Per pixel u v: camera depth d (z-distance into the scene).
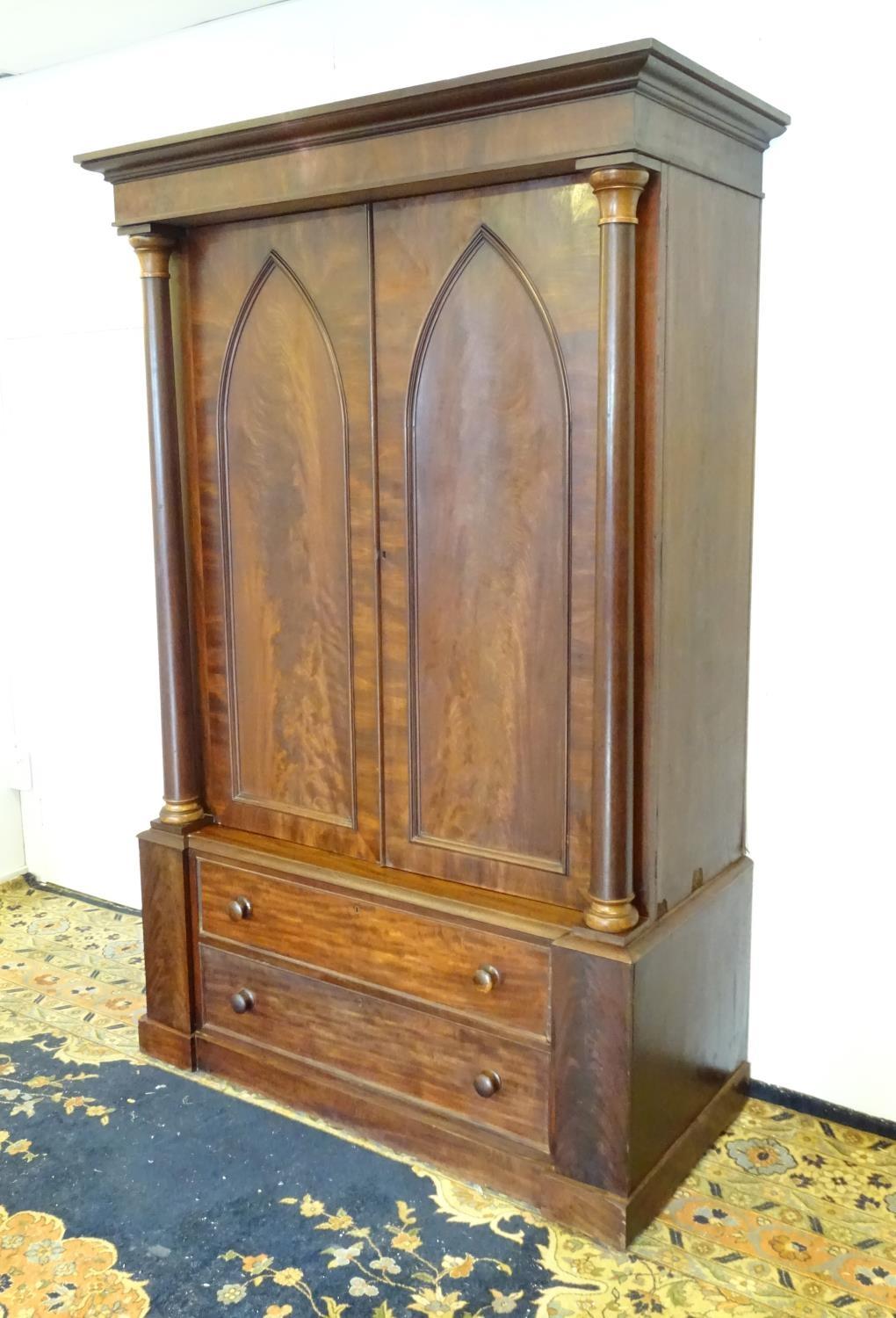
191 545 2.46
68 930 3.36
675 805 2.07
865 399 2.13
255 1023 2.49
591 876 1.97
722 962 2.28
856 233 2.09
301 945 2.36
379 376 2.11
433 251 2.00
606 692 1.88
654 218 1.81
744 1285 1.91
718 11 2.15
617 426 1.82
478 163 1.84
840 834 2.30
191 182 2.19
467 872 2.18
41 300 3.20
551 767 2.04
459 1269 1.94
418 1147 2.24
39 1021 2.81
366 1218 2.07
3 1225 2.07
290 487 2.28
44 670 3.49
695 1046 2.20
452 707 2.14
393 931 2.21
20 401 3.32
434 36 2.48
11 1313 1.85
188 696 2.50
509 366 1.96
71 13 2.70
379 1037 2.28
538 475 1.96
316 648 2.30
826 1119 2.39
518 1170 2.10
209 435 2.38
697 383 1.99
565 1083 2.01
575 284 1.86
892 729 2.21
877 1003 2.31
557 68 1.69
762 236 2.17
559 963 1.98
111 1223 2.07
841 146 2.08
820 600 2.24
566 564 1.95
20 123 3.14
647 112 1.73
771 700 2.32
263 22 2.71
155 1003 2.63
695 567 2.05
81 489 3.25
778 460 2.23
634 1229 2.01
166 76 2.89
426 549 2.12
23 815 3.71
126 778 3.39
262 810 2.48
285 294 2.21
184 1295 1.89
